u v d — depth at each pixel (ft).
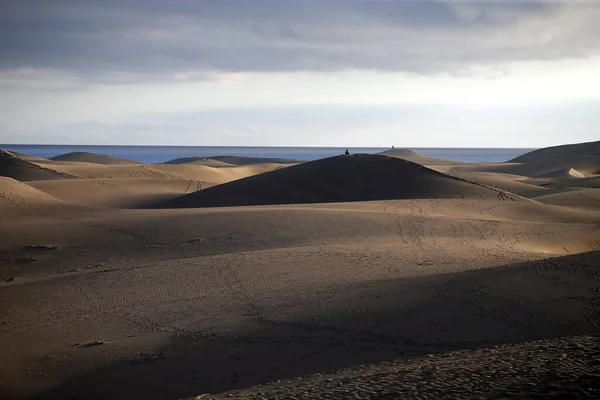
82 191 231.91
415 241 100.17
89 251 103.30
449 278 60.49
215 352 47.70
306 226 117.08
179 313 58.75
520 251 91.40
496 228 117.29
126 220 128.98
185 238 110.52
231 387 40.91
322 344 46.70
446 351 41.88
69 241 110.63
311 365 43.04
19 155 441.68
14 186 159.74
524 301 50.44
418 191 206.80
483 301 51.65
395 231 111.75
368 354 43.68
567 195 239.91
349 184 216.33
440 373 27.45
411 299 54.65
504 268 62.28
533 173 477.77
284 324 51.96
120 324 56.90
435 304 52.49
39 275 87.35
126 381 44.14
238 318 55.16
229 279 70.59
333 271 71.72
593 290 51.34
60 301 65.87
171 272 76.18
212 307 59.62
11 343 53.52
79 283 73.41
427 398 23.12
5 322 59.31
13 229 120.06
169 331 53.72
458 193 204.54
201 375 43.88
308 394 26.16
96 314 60.54
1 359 49.98
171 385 42.75
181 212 140.56
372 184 215.31
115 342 52.11
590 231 115.96
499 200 185.06
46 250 104.06
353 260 78.59
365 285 61.67
